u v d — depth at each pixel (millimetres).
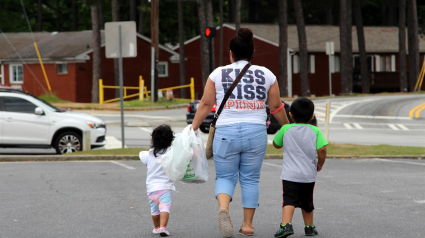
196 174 8453
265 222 9633
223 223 7918
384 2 76438
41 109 19875
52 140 19969
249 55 8344
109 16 68312
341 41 57750
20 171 15961
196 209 10812
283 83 55250
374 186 13289
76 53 53562
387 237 8539
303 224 9484
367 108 40688
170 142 8750
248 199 8414
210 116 28031
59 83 54562
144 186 13492
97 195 12305
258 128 8188
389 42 70125
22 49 57719
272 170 16234
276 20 77500
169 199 8742
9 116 19719
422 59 70688
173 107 43031
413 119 35469
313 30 69375
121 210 10758
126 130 29203
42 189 13055
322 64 65625
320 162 8523
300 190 8391
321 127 31906
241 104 8156
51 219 9992
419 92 60500
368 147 21234
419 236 8594
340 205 11070
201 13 51594
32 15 83875
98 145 20625
